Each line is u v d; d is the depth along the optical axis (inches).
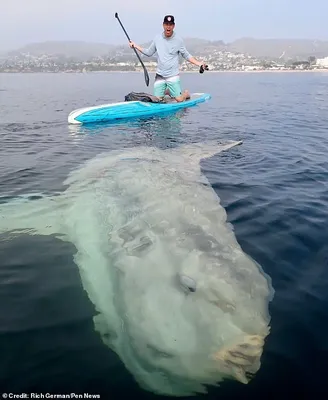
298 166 344.8
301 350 138.3
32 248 203.8
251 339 130.8
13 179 306.0
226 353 125.9
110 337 140.4
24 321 152.8
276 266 186.9
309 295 166.1
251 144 427.5
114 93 1034.7
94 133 484.7
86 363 133.2
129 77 2055.9
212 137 462.9
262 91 1134.4
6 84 1471.5
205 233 193.2
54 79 1871.3
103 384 125.6
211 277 156.7
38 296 167.3
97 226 215.0
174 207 219.9
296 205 256.2
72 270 185.5
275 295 165.0
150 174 279.1
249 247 202.7
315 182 302.5
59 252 200.4
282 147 415.8
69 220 229.3
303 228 224.5
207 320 135.9
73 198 257.6
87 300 163.8
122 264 172.2
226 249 181.5
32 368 132.0
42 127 530.9
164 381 121.5
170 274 159.6
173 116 614.5
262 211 245.9
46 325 150.5
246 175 316.2
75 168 328.5
